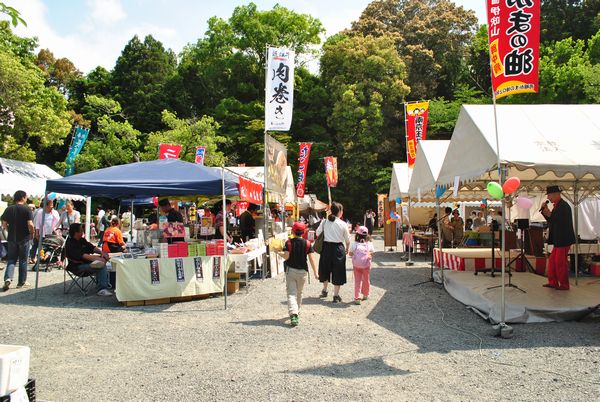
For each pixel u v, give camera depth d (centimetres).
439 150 1091
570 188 1007
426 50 3650
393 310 713
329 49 3738
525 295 694
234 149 3719
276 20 4128
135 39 4475
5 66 1662
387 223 1755
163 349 516
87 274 872
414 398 375
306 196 3161
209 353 500
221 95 4194
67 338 562
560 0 3497
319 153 3644
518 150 607
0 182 1433
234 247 920
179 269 790
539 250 1034
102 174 834
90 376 431
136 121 4056
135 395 386
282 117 1042
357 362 467
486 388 395
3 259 1394
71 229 869
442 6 3925
